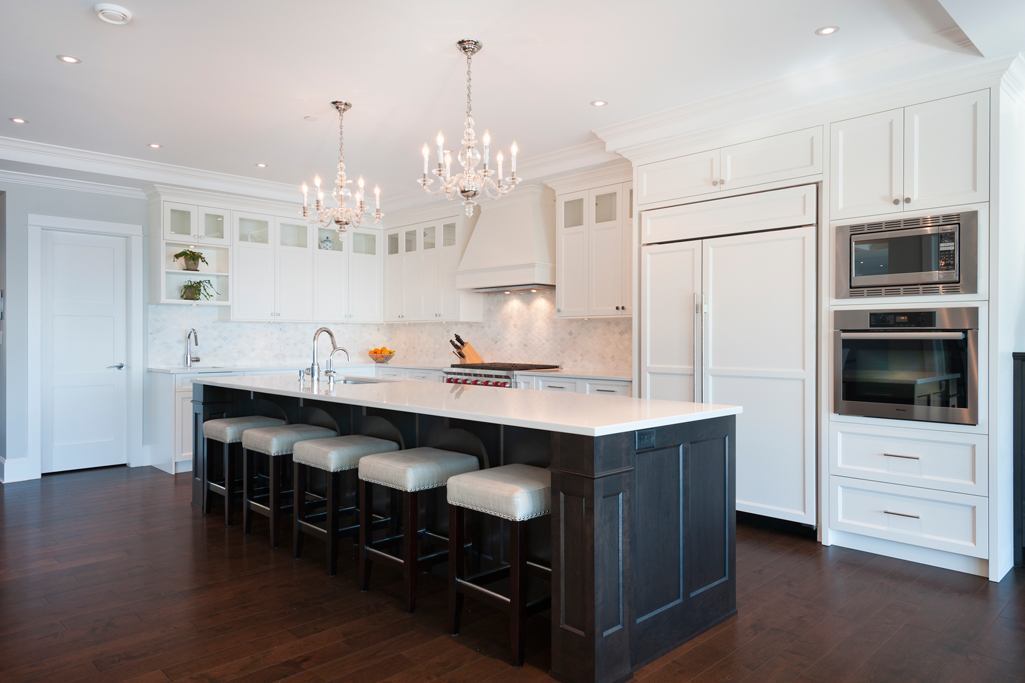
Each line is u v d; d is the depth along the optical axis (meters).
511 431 2.79
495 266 5.82
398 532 3.29
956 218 3.12
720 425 2.60
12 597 2.79
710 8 2.80
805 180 3.61
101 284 5.64
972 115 3.09
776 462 3.74
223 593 2.84
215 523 3.95
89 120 4.23
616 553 2.11
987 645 2.38
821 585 2.97
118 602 2.74
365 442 3.20
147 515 4.13
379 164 5.34
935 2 2.73
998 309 3.02
